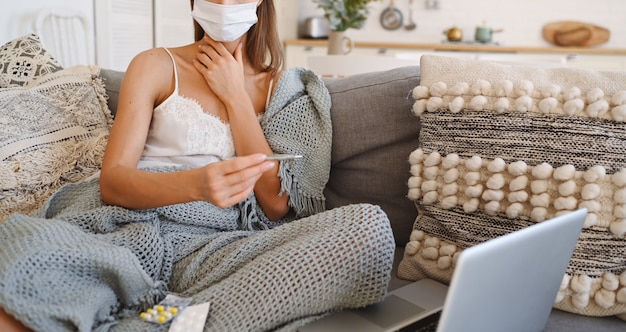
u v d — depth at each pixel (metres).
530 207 1.10
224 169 0.99
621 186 1.02
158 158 1.29
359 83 1.44
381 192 1.43
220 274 1.02
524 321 0.88
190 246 1.12
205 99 1.34
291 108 1.38
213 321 0.90
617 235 1.03
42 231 0.90
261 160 1.00
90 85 1.55
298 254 0.95
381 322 0.95
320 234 0.98
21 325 0.82
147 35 3.77
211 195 1.01
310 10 5.46
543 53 4.73
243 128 1.31
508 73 1.17
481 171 1.14
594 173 1.03
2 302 0.79
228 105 1.32
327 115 1.39
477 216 1.16
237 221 1.30
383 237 1.00
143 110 1.23
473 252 0.67
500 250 0.71
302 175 1.37
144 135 1.22
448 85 1.20
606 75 1.09
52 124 1.40
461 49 4.81
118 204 1.13
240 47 1.40
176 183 1.05
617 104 1.04
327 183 1.50
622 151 1.04
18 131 1.33
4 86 1.63
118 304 0.97
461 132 1.17
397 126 1.38
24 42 1.72
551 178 1.07
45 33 2.87
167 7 3.95
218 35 1.33
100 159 1.43
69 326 0.84
